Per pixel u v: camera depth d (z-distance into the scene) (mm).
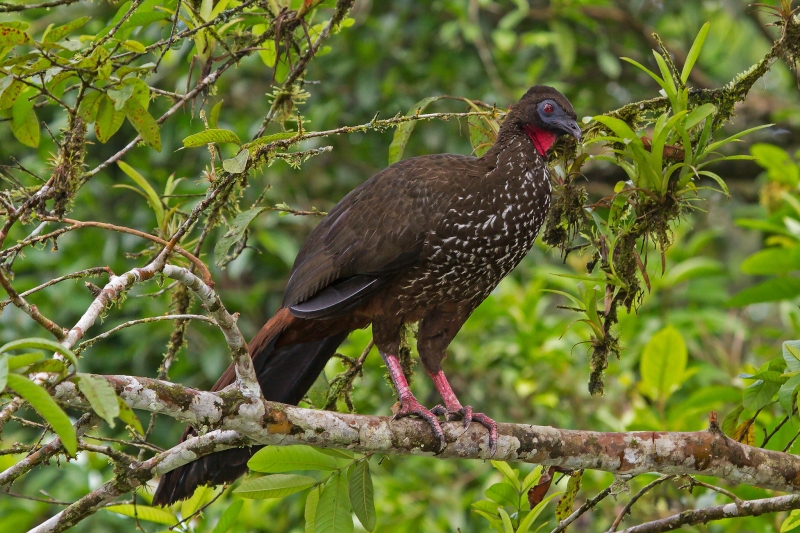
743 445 7117
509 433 7156
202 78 8320
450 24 14312
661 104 8352
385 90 14641
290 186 14383
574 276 7781
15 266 13344
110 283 5621
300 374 8523
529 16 15391
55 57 6707
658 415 10609
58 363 4680
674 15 16531
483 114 8594
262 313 14539
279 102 8109
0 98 7066
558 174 8727
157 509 7375
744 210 14742
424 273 8078
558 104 8391
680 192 7816
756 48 16953
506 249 8180
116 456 6469
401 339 9070
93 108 7168
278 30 7727
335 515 6875
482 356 12133
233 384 6516
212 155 6836
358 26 14969
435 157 8430
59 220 6441
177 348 9000
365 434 6805
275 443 6535
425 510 11227
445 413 8094
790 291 10109
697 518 7035
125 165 8273
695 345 12273
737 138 7789
